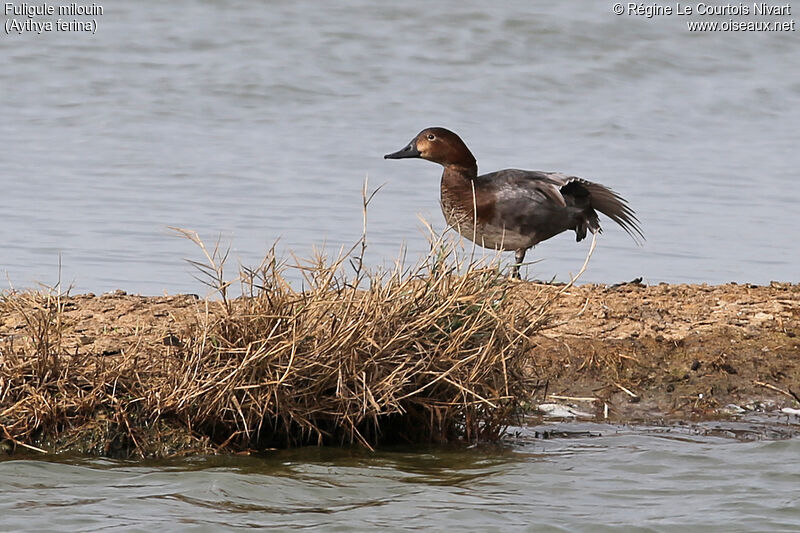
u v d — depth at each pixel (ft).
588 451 31.50
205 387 29.35
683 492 28.55
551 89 100.58
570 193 46.29
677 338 37.96
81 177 69.26
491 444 31.78
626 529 26.13
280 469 29.14
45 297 36.22
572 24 114.11
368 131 86.07
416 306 30.50
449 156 45.44
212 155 76.43
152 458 29.48
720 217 64.54
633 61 107.45
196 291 46.06
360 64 103.09
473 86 99.71
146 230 56.80
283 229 57.98
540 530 25.94
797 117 96.43
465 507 27.12
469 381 30.55
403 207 64.13
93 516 25.99
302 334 29.17
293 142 81.61
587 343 37.35
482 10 116.98
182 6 115.96
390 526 25.93
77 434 29.55
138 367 30.50
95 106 89.04
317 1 119.75
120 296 39.42
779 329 38.96
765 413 34.91
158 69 98.43
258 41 107.14
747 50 111.86
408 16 115.65
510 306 32.09
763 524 26.53
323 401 30.12
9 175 69.10
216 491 27.58
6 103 89.20
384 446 31.09
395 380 29.96
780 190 72.18
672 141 86.74
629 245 57.62
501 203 44.80
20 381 29.91
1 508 26.23
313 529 25.68
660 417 34.55
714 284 50.88
